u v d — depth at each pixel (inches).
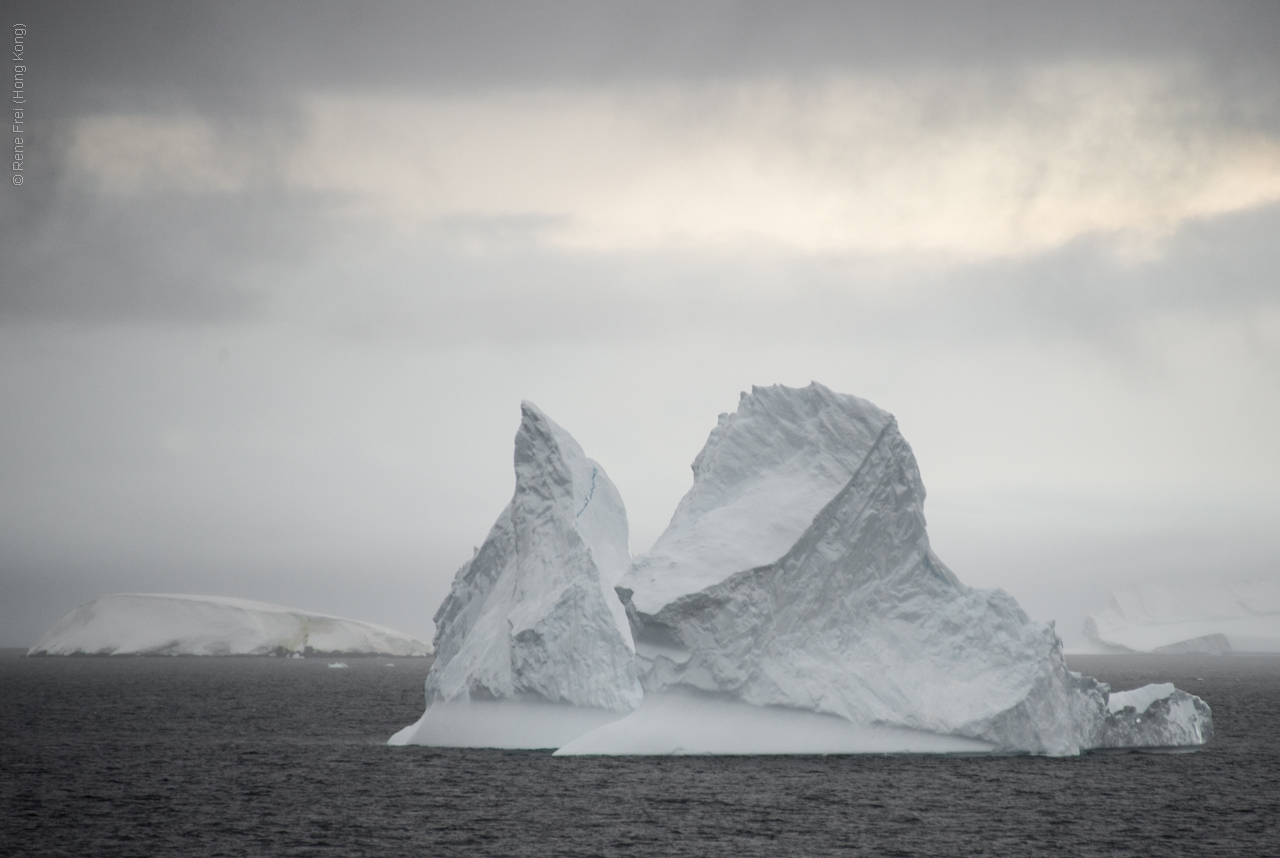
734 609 3981.3
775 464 4298.7
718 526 4126.5
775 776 3715.6
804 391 4377.5
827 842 2950.3
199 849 3026.6
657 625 3993.6
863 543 4170.8
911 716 4018.2
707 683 4020.7
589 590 4495.6
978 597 4212.6
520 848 2942.9
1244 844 3014.3
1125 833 3095.5
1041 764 4033.0
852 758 4005.9
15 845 3110.2
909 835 3019.2
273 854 2945.4
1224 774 4097.0
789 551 4018.2
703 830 3075.8
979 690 4069.9
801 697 4010.8
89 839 3179.1
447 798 3570.4
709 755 4020.7
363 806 3518.7
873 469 4202.8
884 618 4178.2
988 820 3191.4
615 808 3334.2
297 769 4471.0
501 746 4517.7
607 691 4397.1
